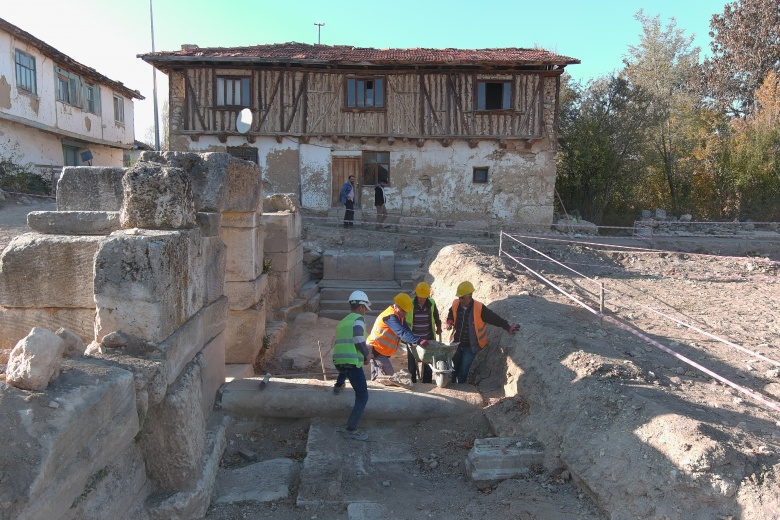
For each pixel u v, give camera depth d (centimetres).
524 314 720
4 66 1792
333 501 426
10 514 226
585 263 1330
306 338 952
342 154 1998
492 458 454
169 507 379
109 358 359
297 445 539
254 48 2111
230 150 1995
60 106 2183
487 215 2033
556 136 1991
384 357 651
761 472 340
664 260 1365
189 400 409
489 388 625
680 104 2731
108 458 318
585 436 430
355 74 1958
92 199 562
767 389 503
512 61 1877
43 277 428
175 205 445
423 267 1350
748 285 1074
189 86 1939
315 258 1390
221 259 571
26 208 1549
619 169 2306
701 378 522
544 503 400
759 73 2770
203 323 500
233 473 477
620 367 509
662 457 364
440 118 1973
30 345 269
